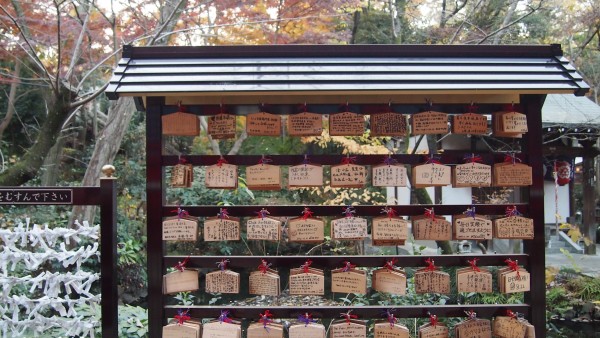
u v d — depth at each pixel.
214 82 2.38
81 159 9.12
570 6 7.62
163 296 2.58
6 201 2.37
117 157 8.80
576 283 6.65
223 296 6.27
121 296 6.25
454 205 2.66
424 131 2.56
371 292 4.69
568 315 6.32
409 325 4.05
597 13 7.66
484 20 7.37
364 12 8.56
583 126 7.69
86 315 3.07
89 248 2.45
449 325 4.05
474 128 2.58
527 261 2.62
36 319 2.42
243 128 7.84
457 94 2.60
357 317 2.63
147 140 2.56
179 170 2.54
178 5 4.59
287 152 9.28
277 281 2.54
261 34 5.95
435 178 2.56
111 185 2.43
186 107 2.61
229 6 5.51
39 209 6.91
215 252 7.00
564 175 9.47
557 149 8.92
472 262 2.63
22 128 9.35
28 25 5.20
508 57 2.65
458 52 2.65
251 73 2.46
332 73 2.46
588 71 10.91
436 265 2.68
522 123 2.53
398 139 5.80
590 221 9.48
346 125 2.56
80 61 6.41
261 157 2.62
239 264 2.63
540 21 8.36
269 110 2.62
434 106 2.63
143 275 6.58
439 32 6.79
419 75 2.46
